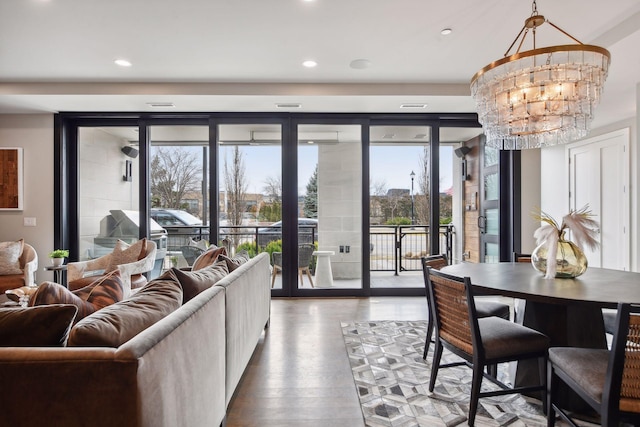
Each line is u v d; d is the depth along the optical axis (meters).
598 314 2.02
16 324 1.00
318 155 4.55
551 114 2.37
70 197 4.47
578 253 2.12
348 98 3.84
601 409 1.30
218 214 4.47
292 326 3.27
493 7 2.36
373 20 2.53
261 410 1.88
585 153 4.61
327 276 4.52
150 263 3.87
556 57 2.15
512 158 4.61
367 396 2.02
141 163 4.42
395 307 3.94
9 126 4.32
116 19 2.49
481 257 4.93
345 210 4.55
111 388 0.86
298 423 1.77
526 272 2.34
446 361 2.49
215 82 3.71
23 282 3.68
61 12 2.39
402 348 2.73
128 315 1.17
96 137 4.55
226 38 2.78
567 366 1.52
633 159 4.04
